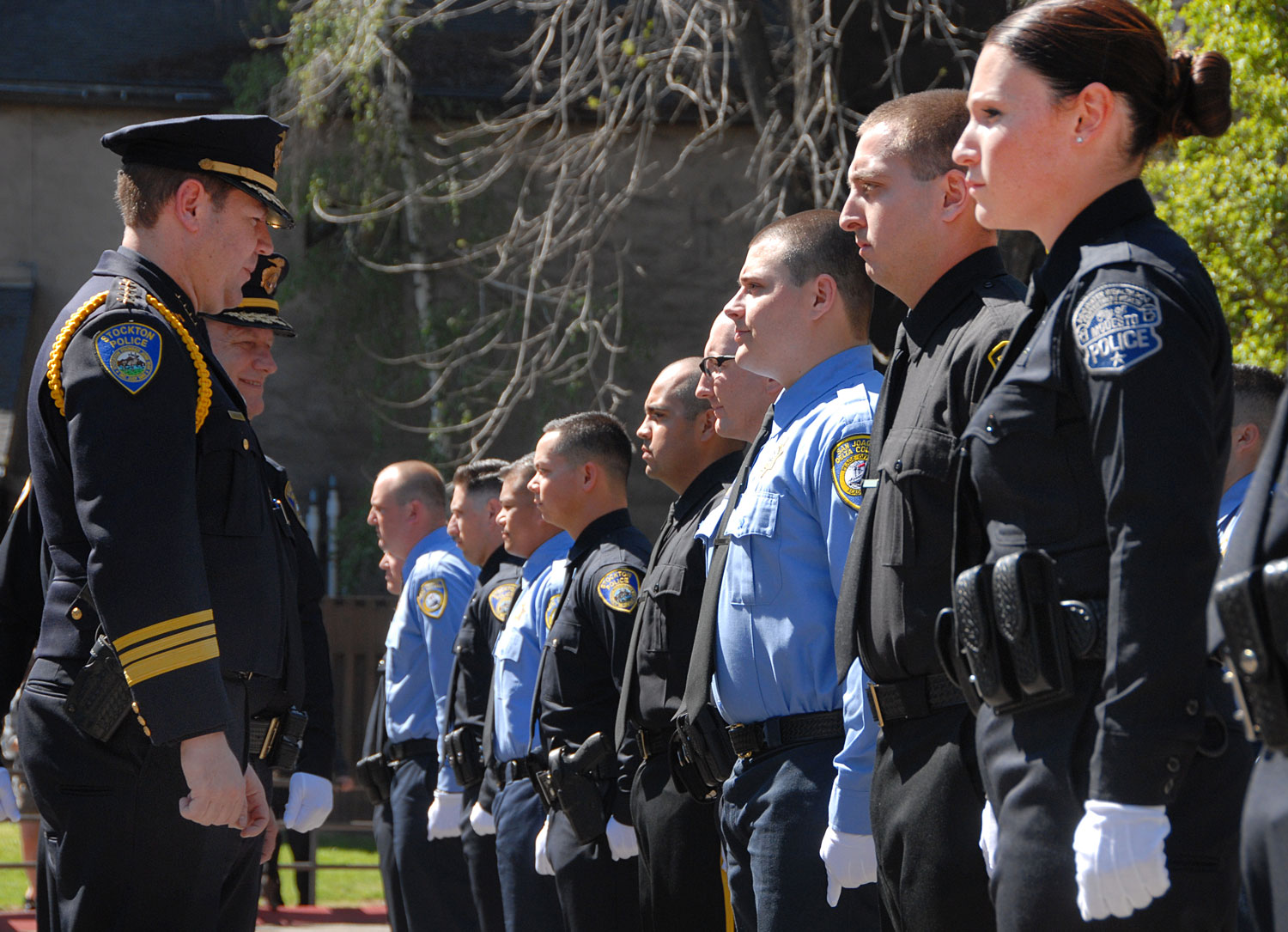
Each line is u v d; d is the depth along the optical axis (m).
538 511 7.96
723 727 4.88
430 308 21.44
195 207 4.41
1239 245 9.09
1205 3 9.48
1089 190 3.18
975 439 3.13
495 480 9.04
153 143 4.39
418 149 21.55
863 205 4.00
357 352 21.70
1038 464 3.02
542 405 21.12
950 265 3.87
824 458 4.46
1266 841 2.40
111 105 21.98
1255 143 9.16
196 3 24.41
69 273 21.89
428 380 21.50
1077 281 3.03
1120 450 2.81
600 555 6.77
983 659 3.06
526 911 7.25
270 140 4.59
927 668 3.57
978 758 3.24
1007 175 3.22
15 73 22.12
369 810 17.11
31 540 4.68
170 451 3.97
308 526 21.44
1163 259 2.99
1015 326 3.46
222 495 4.29
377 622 17.62
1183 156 9.41
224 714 3.91
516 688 7.40
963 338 3.60
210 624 3.95
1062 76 3.15
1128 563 2.77
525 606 7.51
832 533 4.38
